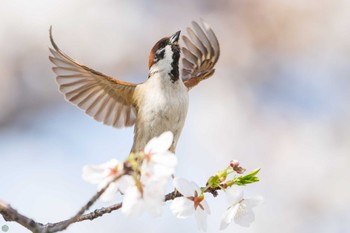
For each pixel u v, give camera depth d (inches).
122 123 155.4
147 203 143.6
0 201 145.6
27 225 145.5
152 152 143.8
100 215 146.7
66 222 144.3
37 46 181.9
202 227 146.1
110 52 186.1
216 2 194.2
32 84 181.5
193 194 146.2
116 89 154.6
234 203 146.7
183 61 157.9
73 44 184.4
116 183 143.9
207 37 157.6
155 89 153.7
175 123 153.6
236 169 146.7
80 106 154.9
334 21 192.4
